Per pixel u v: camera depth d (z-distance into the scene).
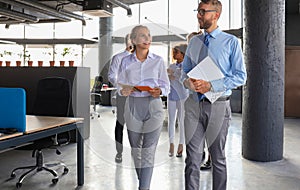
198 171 2.34
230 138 5.68
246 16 4.18
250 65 4.18
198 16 2.29
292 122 7.75
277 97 4.14
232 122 7.65
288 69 8.64
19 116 2.48
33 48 12.09
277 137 4.18
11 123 2.49
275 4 4.00
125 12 7.59
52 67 5.11
